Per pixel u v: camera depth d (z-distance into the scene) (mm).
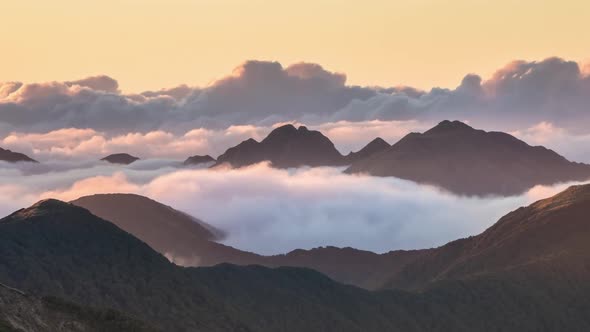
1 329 179750
